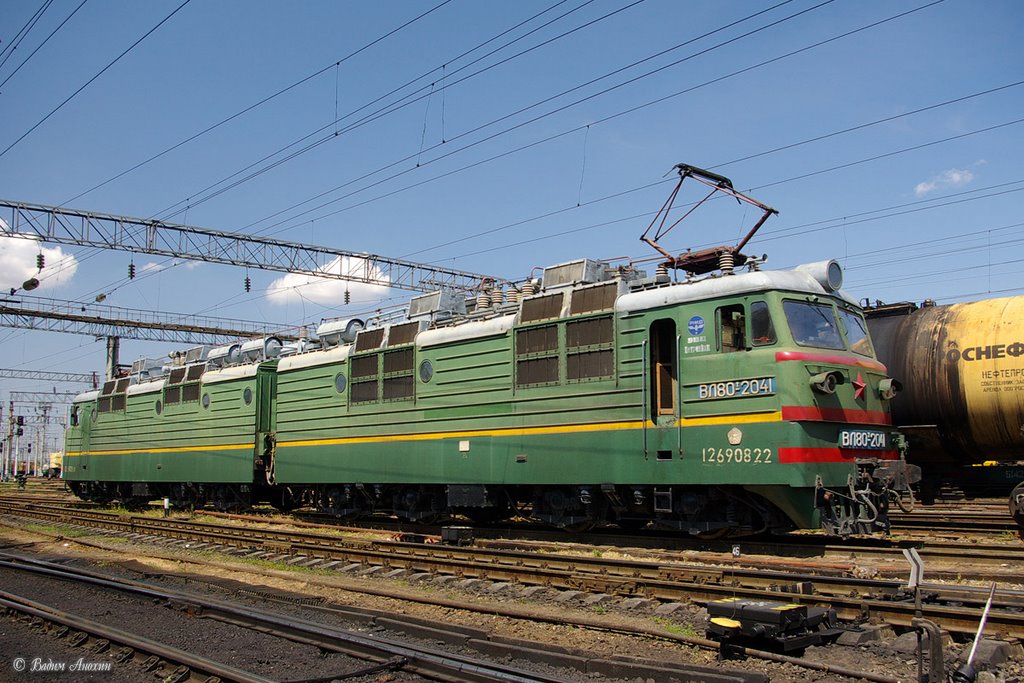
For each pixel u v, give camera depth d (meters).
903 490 12.02
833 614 7.66
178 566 13.57
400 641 7.98
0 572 12.72
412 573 11.70
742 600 8.65
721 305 12.16
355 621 8.90
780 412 11.36
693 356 12.34
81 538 17.73
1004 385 15.63
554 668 7.09
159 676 7.18
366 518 19.25
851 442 11.81
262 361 21.62
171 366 25.72
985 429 16.14
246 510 22.73
